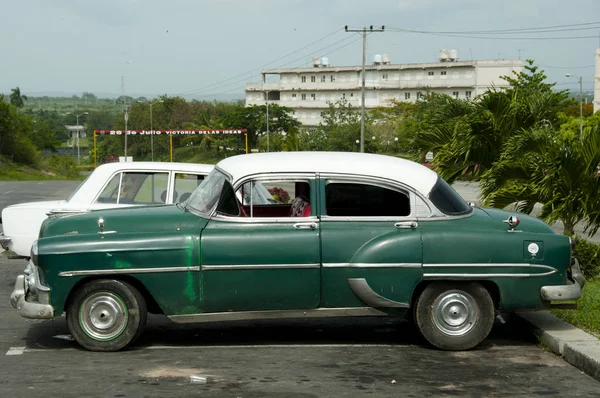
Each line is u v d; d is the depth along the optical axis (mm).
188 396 5973
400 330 8438
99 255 7242
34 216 10492
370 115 110875
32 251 7309
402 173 7551
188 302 7320
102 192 10500
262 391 6105
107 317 7352
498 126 12930
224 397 5945
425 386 6277
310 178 7488
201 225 7398
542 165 11336
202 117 128250
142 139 132625
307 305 7387
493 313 7449
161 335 8156
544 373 6703
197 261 7285
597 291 9430
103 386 6242
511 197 11555
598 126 11125
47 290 7254
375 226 7414
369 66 125750
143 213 7715
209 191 7652
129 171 10594
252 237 7328
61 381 6387
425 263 7328
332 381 6402
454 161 13125
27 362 7016
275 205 8156
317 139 87375
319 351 7473
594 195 11133
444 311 7434
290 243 7320
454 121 13578
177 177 10602
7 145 98188
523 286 7430
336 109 102062
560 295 7465
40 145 144875
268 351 7465
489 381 6441
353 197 7488
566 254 7527
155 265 7273
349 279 7328
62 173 103438
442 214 7500
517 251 7422
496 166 11766
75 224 7660
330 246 7340
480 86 117750
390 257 7297
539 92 13398
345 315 7441
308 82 131875
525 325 8133
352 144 84750
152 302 7676
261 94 136375
